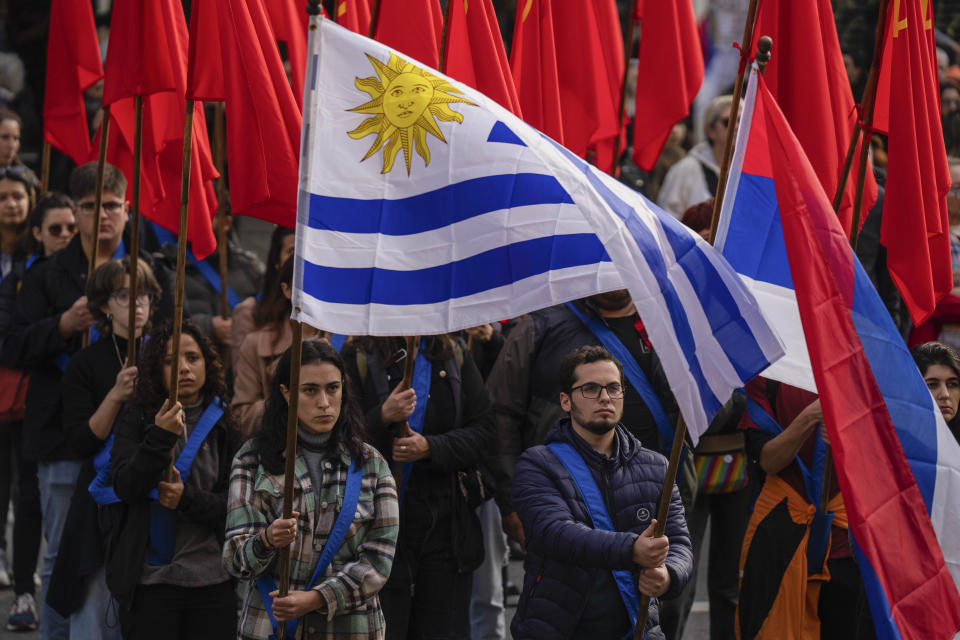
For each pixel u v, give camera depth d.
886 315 9.97
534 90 14.58
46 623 13.98
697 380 9.37
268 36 11.63
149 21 12.38
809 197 9.84
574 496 10.52
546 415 13.08
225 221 17.58
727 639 14.05
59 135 15.75
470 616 14.44
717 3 31.19
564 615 10.38
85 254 14.98
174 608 11.55
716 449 13.51
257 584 10.28
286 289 13.84
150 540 11.55
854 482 9.48
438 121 9.75
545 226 9.84
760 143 10.98
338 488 10.38
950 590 9.62
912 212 12.07
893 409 9.90
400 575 12.19
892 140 12.09
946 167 12.68
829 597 12.38
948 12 31.69
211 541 11.69
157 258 15.55
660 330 9.23
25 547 15.74
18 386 16.09
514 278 9.81
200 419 11.91
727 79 31.28
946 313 15.38
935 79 12.69
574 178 9.41
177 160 14.20
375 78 9.67
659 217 9.61
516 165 9.83
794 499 12.28
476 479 12.83
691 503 13.03
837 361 9.70
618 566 9.93
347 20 13.70
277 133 11.45
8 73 32.78
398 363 12.77
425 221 9.70
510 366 13.27
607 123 15.30
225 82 11.45
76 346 14.52
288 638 10.18
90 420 12.54
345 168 9.55
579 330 13.07
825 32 12.65
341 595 10.11
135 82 12.45
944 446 9.99
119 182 14.80
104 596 12.25
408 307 9.60
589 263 9.87
